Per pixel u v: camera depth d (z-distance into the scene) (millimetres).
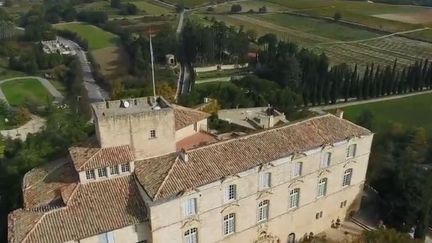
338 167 70562
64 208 53531
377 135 101500
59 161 67625
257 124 106625
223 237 60969
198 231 57906
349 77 159375
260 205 63375
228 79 179875
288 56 173250
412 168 78500
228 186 58594
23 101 171625
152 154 60969
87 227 52031
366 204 80875
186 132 70562
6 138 120562
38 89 189875
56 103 165000
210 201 57375
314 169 67125
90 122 111688
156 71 189000
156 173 56656
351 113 143000
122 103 63406
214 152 60312
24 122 151875
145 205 55062
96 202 54812
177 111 71625
